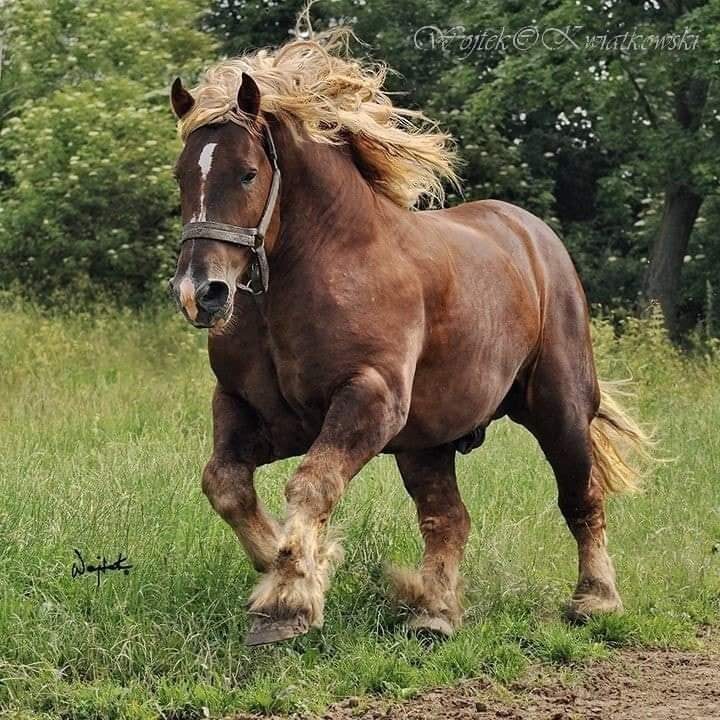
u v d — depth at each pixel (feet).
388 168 31.86
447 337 32.17
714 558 41.70
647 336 79.20
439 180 33.58
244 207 28.09
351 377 29.27
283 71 29.99
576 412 36.88
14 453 48.52
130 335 84.53
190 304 27.20
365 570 35.35
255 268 28.73
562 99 94.58
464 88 100.48
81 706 27.45
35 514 37.09
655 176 97.04
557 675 31.22
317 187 29.94
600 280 112.06
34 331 82.33
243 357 30.22
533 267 36.63
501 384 34.35
